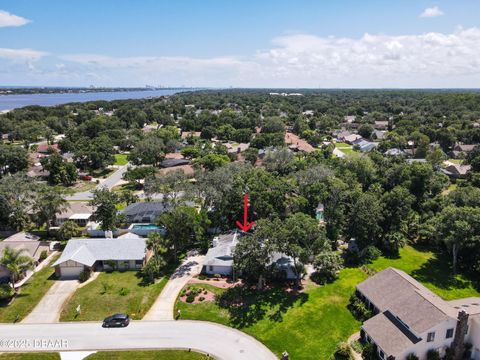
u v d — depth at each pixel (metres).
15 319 51.19
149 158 140.12
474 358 43.72
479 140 174.62
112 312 53.00
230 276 63.47
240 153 159.00
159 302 55.62
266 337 47.66
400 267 67.75
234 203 78.94
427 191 90.62
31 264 57.88
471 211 62.91
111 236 77.44
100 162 139.25
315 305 54.56
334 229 74.38
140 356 43.88
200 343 46.38
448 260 70.81
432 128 182.62
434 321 41.75
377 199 78.50
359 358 43.84
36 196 81.38
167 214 68.75
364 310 51.22
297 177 90.75
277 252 60.72
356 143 182.50
